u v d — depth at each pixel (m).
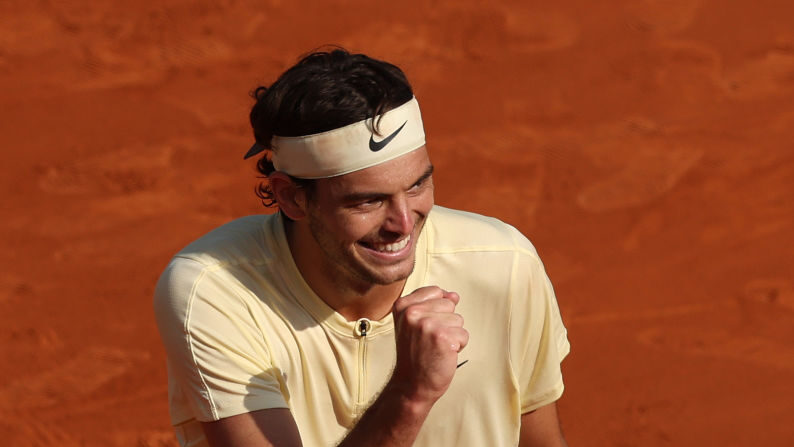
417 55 47.12
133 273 32.69
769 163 38.16
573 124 41.41
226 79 45.78
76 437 25.42
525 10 50.19
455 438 11.66
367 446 9.64
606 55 46.66
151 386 27.23
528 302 11.38
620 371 27.12
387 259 10.05
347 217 9.85
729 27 48.81
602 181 37.28
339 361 11.05
